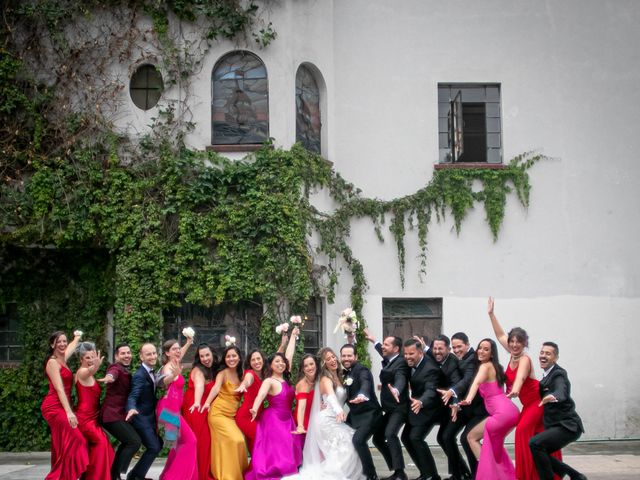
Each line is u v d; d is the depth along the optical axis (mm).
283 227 14781
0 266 15797
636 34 17125
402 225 16359
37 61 15258
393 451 11180
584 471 12727
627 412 16391
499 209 16547
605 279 16641
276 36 15492
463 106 17031
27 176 15133
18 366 15766
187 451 10844
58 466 10406
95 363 10711
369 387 11234
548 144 16844
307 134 16016
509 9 17031
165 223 14898
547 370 10625
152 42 15367
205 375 11266
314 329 15641
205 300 14695
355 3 16844
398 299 16422
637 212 16812
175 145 15117
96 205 14828
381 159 16562
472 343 16344
